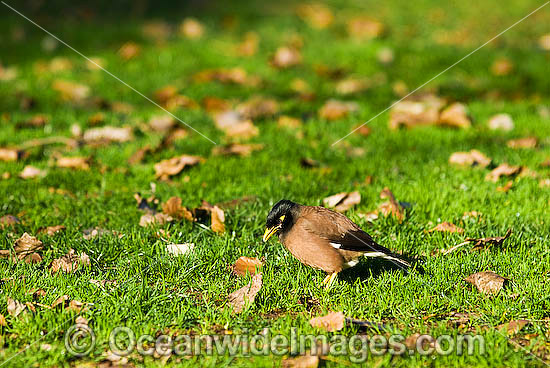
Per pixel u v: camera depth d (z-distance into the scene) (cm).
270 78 1800
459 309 783
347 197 1068
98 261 892
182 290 812
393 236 964
